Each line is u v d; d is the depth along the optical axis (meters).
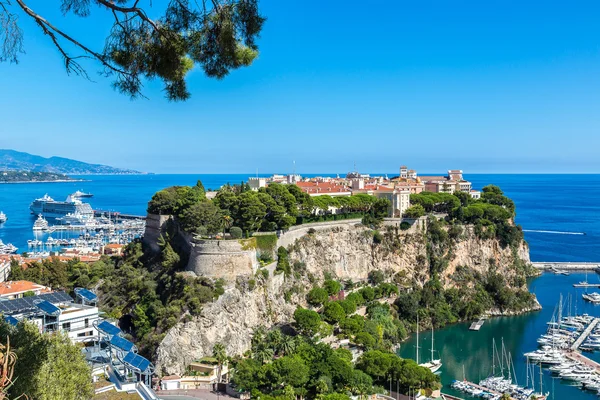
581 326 170.75
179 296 131.25
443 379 132.25
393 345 154.25
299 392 103.25
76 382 65.06
